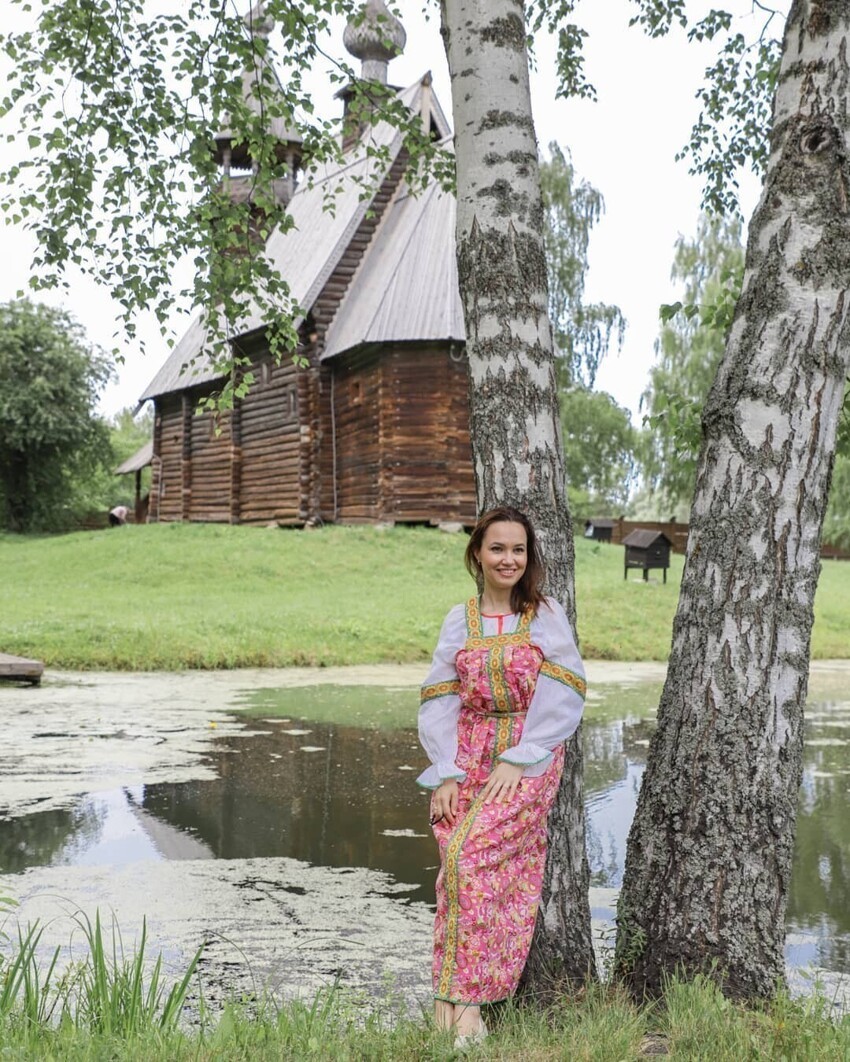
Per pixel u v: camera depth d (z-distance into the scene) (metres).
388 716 10.88
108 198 7.18
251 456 32.06
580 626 18.20
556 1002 3.58
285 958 4.44
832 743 10.12
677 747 3.72
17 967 3.44
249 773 8.18
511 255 4.08
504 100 4.12
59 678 13.40
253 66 7.12
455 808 3.49
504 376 4.05
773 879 3.64
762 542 3.67
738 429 3.73
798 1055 3.00
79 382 46.56
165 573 23.41
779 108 3.83
